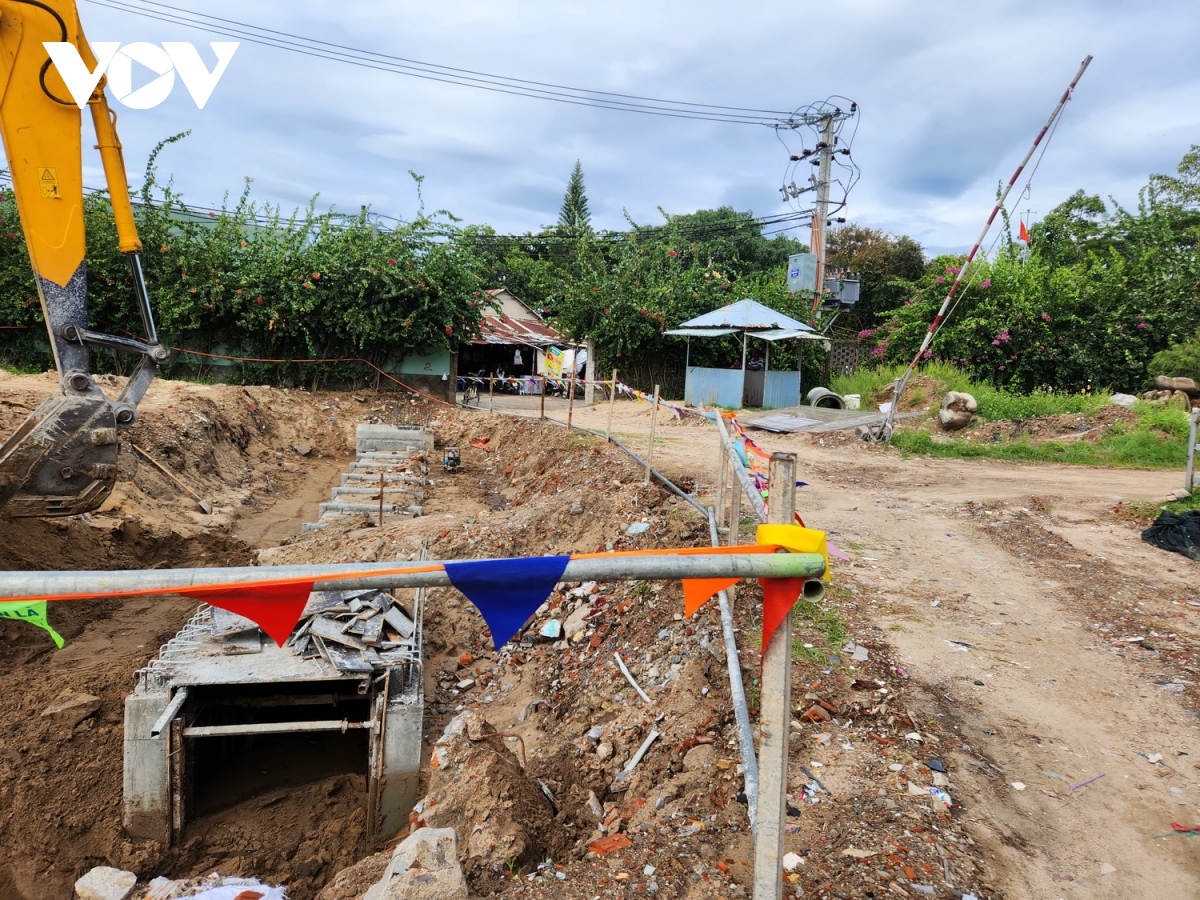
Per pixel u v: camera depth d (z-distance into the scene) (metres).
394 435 16.62
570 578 2.10
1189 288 19.80
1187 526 8.43
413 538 9.72
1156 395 17.80
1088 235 25.53
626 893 3.52
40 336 19.97
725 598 5.77
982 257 20.14
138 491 10.87
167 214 20.22
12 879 5.42
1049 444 14.56
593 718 6.13
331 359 21.47
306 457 17.25
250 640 6.53
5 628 7.62
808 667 5.46
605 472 11.32
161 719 5.58
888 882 3.38
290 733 7.07
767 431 16.52
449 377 22.64
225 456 14.56
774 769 2.31
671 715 5.31
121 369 20.23
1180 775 4.39
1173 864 3.68
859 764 4.37
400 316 21.41
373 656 6.31
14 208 19.56
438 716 7.10
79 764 6.17
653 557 2.14
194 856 5.77
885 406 18.95
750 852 3.73
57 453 6.55
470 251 22.58
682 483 10.19
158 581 2.02
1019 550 8.39
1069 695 5.28
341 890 4.12
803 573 2.17
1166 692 5.32
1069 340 20.14
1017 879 3.52
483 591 2.11
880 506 10.24
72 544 9.07
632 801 4.75
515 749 6.05
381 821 6.02
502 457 16.45
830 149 24.89
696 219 43.81
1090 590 7.19
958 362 20.55
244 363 20.94
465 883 3.62
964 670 5.58
